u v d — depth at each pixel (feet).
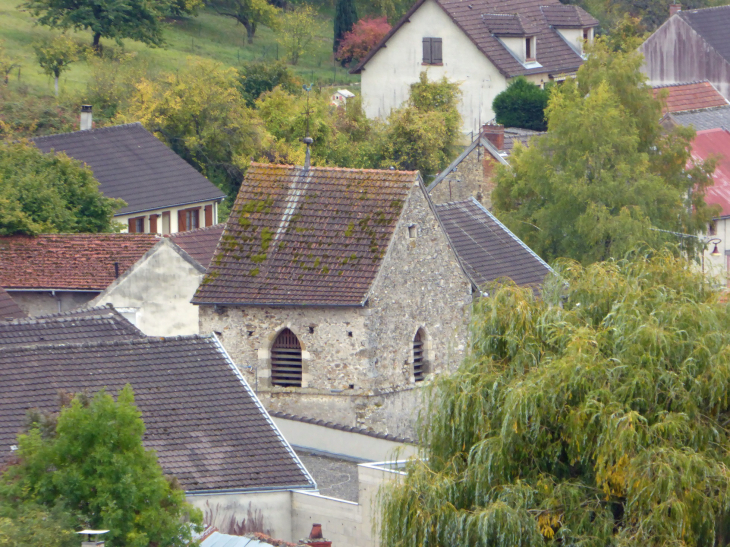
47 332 486.79
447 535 369.30
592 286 414.82
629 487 352.69
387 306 577.43
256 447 445.78
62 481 338.75
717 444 369.71
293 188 606.96
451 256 604.49
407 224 584.81
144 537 337.11
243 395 461.78
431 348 598.34
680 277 419.33
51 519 323.16
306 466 517.14
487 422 387.75
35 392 432.66
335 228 589.32
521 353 397.80
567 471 379.76
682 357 379.76
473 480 376.27
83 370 448.65
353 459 528.22
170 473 424.05
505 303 411.34
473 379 394.73
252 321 583.99
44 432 364.58
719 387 370.94
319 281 577.02
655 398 370.94
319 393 577.02
